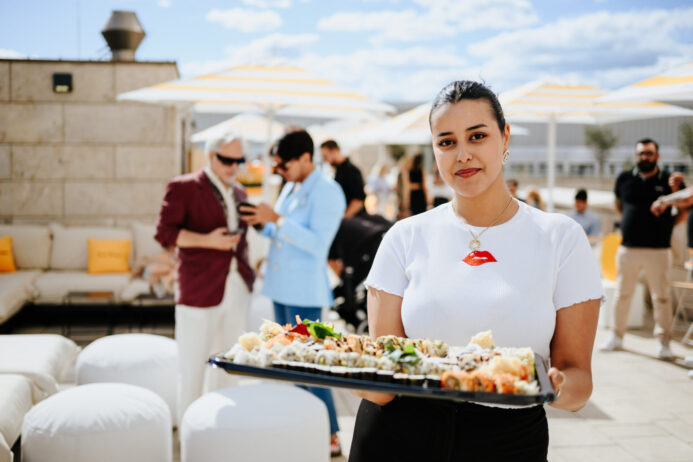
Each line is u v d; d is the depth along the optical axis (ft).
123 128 25.77
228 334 12.94
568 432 13.99
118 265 24.27
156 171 26.04
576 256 4.95
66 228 25.23
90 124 25.68
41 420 9.65
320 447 10.18
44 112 25.49
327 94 18.78
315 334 5.12
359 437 5.24
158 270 21.54
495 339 4.93
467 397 4.05
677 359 19.51
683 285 19.81
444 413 4.91
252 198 31.14
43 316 23.66
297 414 10.02
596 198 32.27
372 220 19.62
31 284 22.72
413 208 34.47
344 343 4.88
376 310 5.49
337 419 13.25
